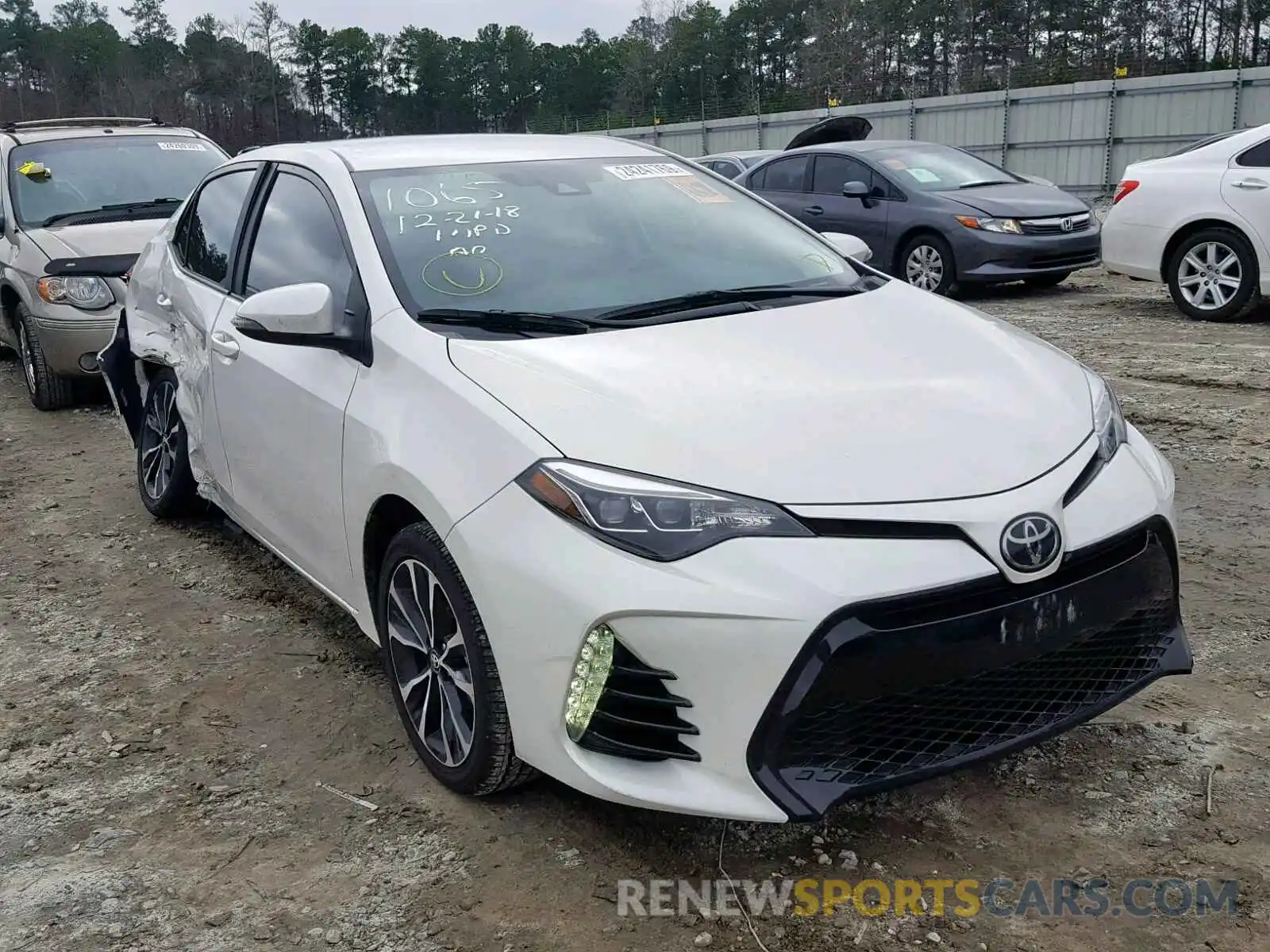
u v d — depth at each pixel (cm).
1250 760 302
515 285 334
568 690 251
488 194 370
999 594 246
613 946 246
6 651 410
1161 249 930
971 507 245
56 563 495
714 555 237
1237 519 477
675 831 284
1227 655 359
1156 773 298
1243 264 880
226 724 349
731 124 3447
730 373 282
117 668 391
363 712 353
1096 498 265
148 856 284
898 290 367
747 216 402
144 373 526
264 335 323
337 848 284
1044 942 241
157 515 535
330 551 344
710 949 243
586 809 295
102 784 318
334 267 352
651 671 241
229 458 416
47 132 872
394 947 248
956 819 284
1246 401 652
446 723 299
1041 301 1080
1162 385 704
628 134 3791
